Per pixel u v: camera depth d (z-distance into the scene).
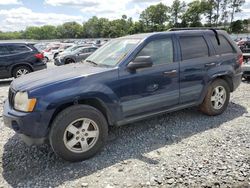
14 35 110.38
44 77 3.69
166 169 3.30
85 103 3.73
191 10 87.56
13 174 3.30
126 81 3.87
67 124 3.41
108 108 3.76
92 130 3.66
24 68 10.30
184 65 4.52
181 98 4.58
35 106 3.26
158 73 4.19
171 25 96.75
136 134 4.42
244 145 3.90
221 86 5.14
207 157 3.56
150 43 4.23
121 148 3.93
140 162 3.50
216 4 84.19
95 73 3.69
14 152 3.87
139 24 101.31
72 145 3.50
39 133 3.31
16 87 3.55
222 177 3.09
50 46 31.22
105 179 3.14
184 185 2.96
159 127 4.69
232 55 5.31
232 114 5.31
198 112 5.42
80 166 3.46
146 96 4.11
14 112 3.39
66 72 3.85
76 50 16.95
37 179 3.19
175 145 3.97
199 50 4.82
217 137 4.20
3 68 9.91
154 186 2.96
